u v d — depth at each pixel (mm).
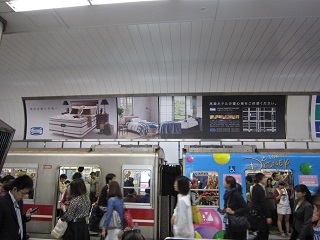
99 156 7859
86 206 4461
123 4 4738
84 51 7652
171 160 9273
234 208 4375
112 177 5848
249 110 9156
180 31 6484
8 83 9750
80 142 9805
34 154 8164
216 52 7570
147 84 9188
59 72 9023
